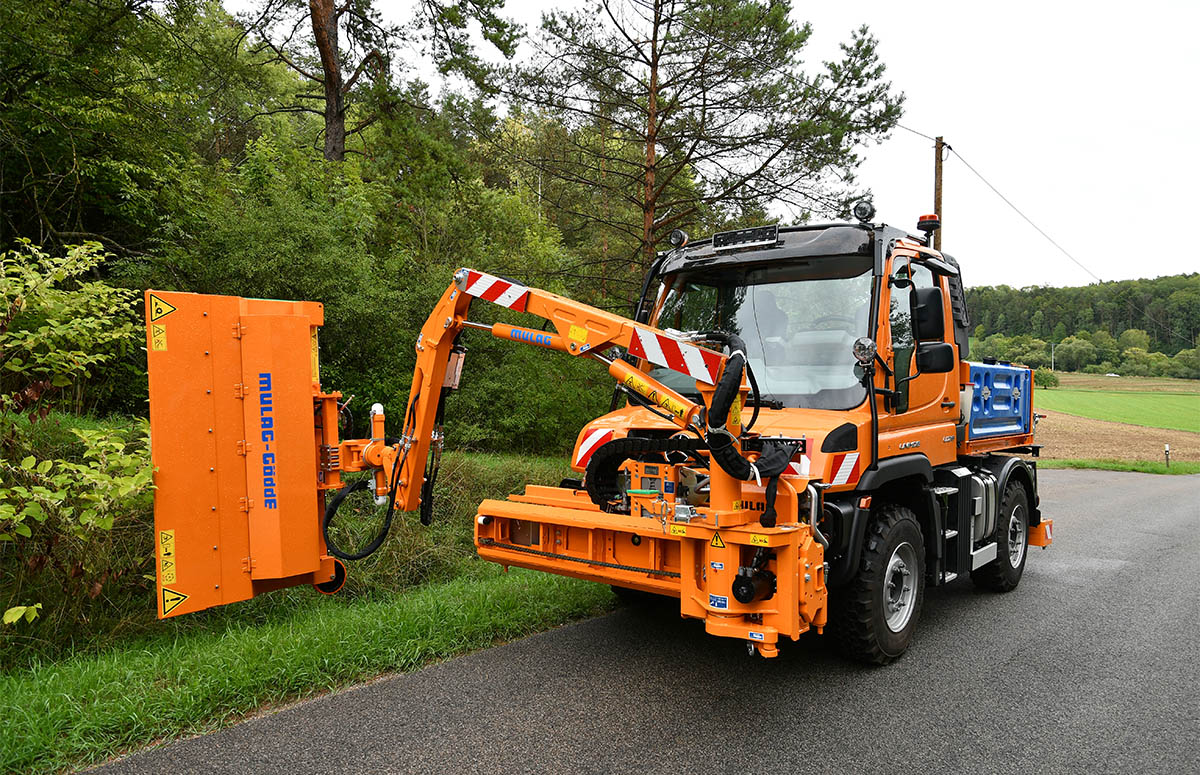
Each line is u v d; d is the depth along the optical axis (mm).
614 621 5320
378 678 4195
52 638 4406
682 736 3572
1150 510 12320
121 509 4605
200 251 9617
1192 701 4086
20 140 9516
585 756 3346
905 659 4715
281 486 4320
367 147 16938
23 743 3182
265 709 3758
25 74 10062
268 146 11727
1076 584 6848
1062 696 4137
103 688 3674
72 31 10539
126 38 11562
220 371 4188
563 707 3863
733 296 5129
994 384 6570
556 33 12953
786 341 4836
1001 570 6293
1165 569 7520
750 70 12867
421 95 16594
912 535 4684
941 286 5605
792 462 3945
